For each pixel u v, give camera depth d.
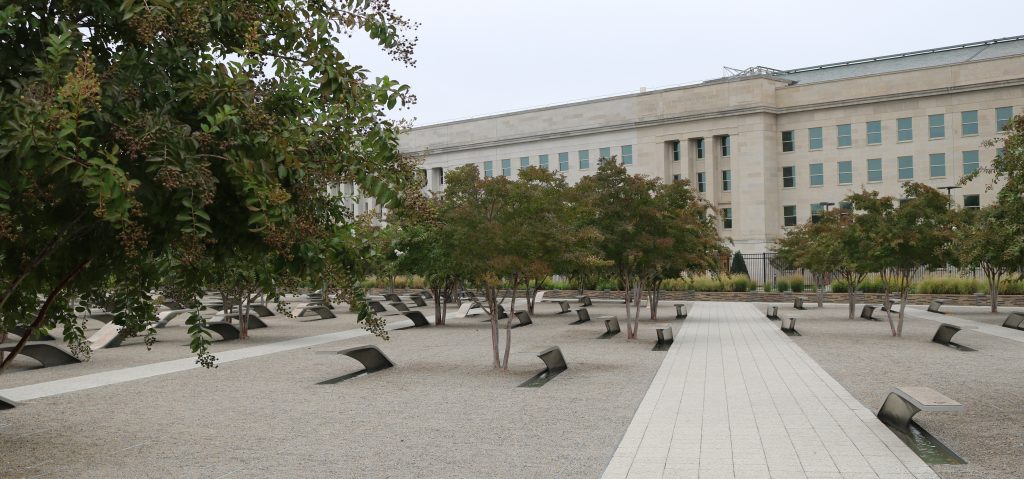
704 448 8.99
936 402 8.91
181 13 6.20
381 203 6.58
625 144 80.00
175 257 6.88
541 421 10.80
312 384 14.84
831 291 46.81
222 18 6.72
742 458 8.49
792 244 37.88
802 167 72.31
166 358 19.53
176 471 8.27
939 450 8.74
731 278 50.81
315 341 23.81
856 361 17.27
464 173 16.17
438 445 9.35
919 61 74.12
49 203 5.87
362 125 6.85
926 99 66.94
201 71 6.48
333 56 6.89
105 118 5.56
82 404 12.81
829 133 71.06
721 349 20.23
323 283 7.05
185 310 30.58
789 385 13.84
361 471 8.15
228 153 5.82
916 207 21.97
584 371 16.22
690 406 11.84
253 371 16.91
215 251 6.50
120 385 14.97
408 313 29.03
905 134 67.88
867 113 69.38
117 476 8.10
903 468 7.95
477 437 9.80
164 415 11.71
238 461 8.68
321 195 7.07
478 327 29.14
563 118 84.00
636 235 22.88
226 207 6.29
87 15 6.32
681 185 24.75
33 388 14.70
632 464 8.28
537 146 85.75
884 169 68.62
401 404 12.43
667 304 44.72
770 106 72.81
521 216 16.27
